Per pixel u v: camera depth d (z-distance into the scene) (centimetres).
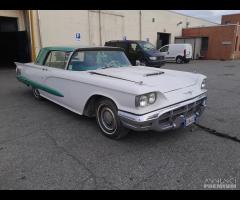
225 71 1317
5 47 1484
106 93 350
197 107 388
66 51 462
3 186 258
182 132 398
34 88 600
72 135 390
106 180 268
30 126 432
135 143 359
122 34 1936
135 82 334
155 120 312
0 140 372
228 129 414
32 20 1330
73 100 429
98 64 459
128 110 317
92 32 1689
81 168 291
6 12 1277
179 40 2622
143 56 1302
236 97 657
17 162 305
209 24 3378
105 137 381
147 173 281
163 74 418
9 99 632
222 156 319
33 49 1362
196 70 1382
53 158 315
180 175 277
